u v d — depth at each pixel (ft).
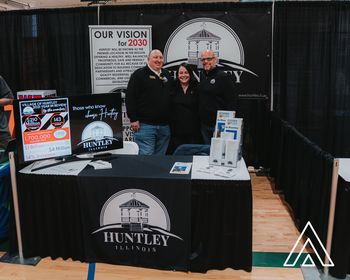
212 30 14.84
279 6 14.66
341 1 14.47
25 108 8.03
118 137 9.26
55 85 16.35
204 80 12.68
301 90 15.28
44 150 8.41
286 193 11.96
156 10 15.17
